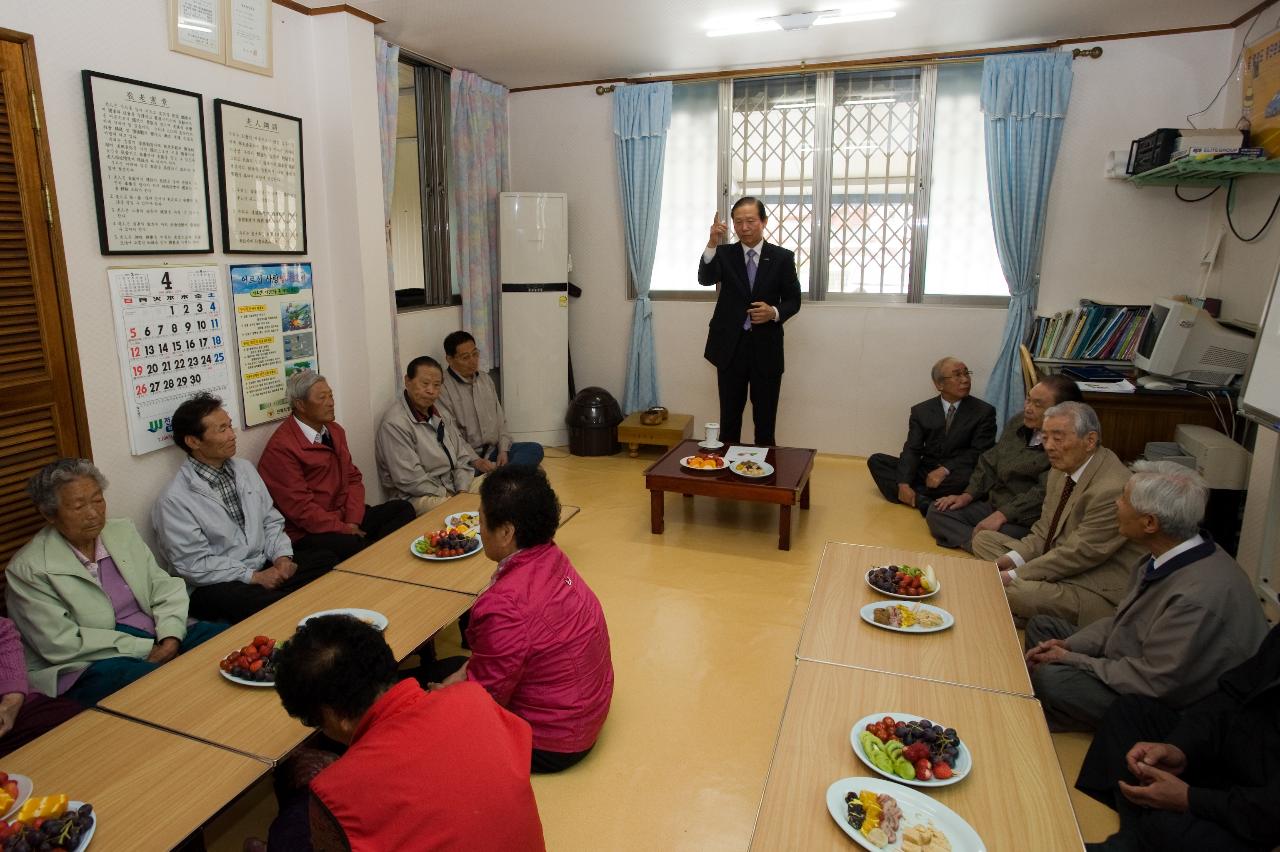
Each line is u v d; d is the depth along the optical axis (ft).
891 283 15.92
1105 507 8.04
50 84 7.83
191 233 9.50
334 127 11.74
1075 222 14.48
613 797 6.64
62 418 8.05
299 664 4.02
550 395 17.51
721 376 15.07
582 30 13.09
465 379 14.03
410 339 14.88
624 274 17.56
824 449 16.79
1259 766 5.21
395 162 13.75
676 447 13.88
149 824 4.46
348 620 4.24
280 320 11.14
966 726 5.16
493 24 12.68
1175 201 13.88
